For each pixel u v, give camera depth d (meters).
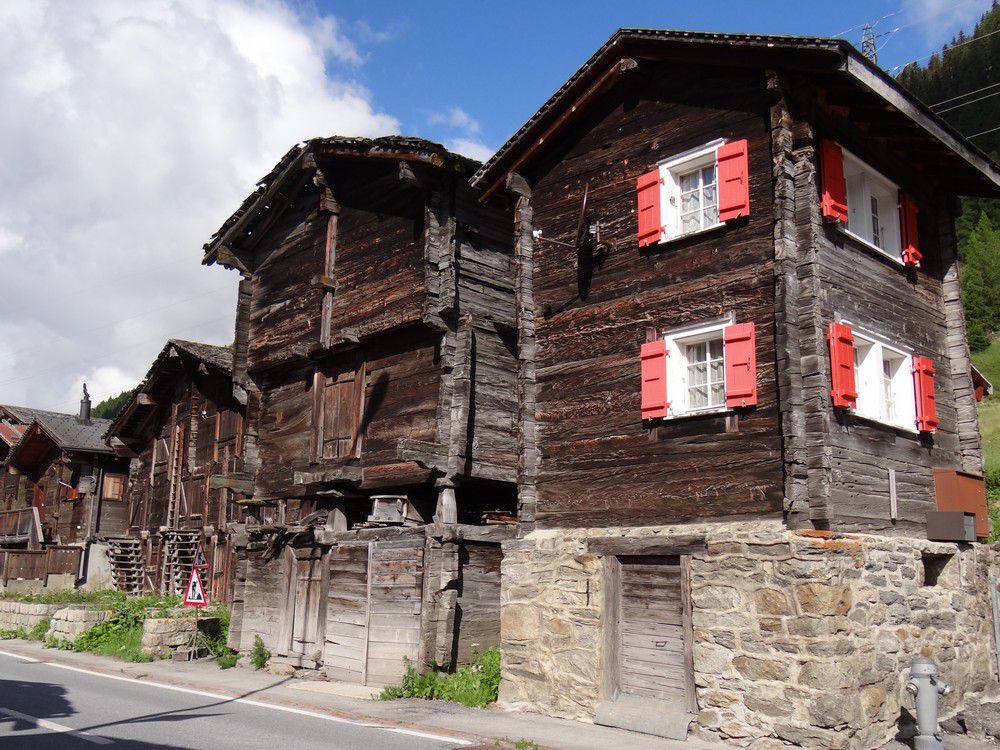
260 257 19.98
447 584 14.04
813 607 9.17
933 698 9.30
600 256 12.48
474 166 15.73
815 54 10.30
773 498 9.99
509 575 12.34
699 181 11.82
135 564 29.16
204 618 19.09
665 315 11.50
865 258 11.70
